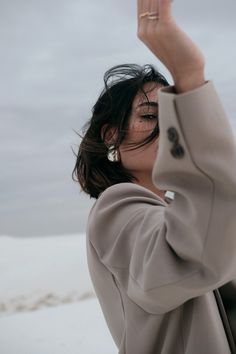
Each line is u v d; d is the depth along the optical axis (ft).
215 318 5.75
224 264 4.63
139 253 5.18
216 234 4.57
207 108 4.53
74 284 49.08
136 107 6.91
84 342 21.97
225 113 4.64
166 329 5.67
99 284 6.45
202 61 4.63
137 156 6.93
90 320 27.09
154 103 6.91
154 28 4.60
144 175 7.08
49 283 49.90
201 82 4.66
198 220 4.59
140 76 7.00
